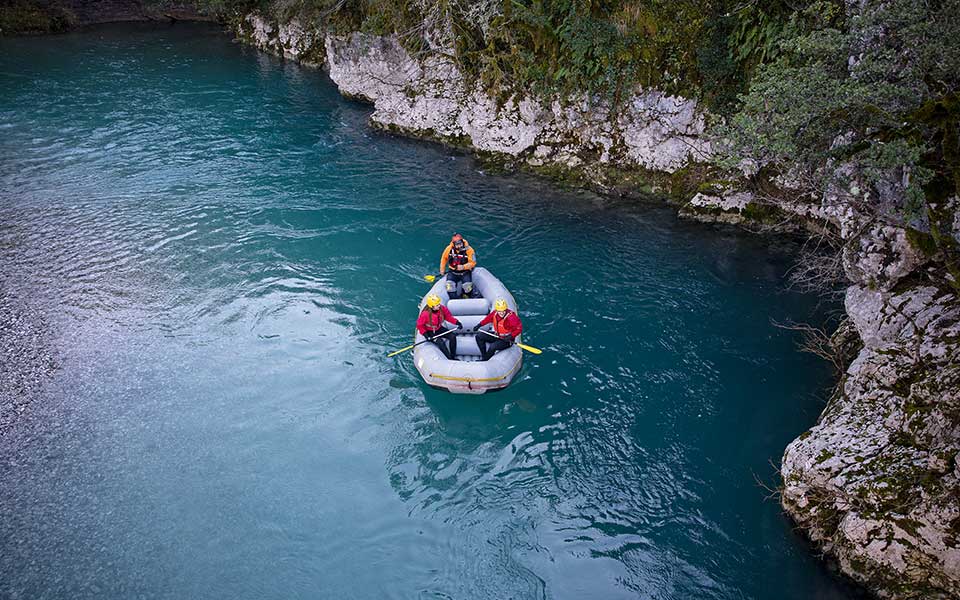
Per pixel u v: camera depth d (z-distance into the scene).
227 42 31.92
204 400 10.75
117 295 13.10
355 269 13.95
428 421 10.48
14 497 9.06
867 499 7.43
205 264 14.08
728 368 11.26
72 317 12.49
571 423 10.36
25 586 7.96
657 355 11.60
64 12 32.94
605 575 8.09
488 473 9.59
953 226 8.81
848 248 10.33
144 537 8.59
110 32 32.97
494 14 17.05
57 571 8.14
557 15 16.56
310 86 25.36
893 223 9.31
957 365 7.66
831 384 10.76
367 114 22.20
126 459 9.70
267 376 11.26
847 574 7.69
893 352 8.58
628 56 15.63
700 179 15.33
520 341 11.80
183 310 12.70
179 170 18.23
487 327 11.12
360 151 19.34
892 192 9.45
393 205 16.30
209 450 9.88
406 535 8.66
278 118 22.02
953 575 6.76
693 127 15.34
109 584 8.02
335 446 10.01
